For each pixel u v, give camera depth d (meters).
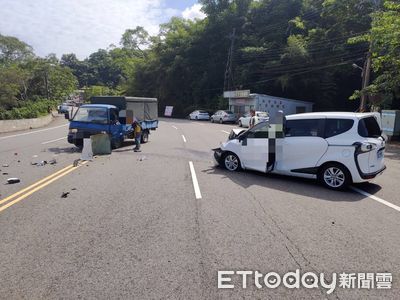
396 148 18.17
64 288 3.88
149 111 19.77
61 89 87.75
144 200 7.36
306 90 44.84
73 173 10.26
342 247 4.99
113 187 8.52
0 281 4.03
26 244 5.04
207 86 56.78
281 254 4.75
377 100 24.92
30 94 73.75
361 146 8.02
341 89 44.16
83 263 4.46
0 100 50.31
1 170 10.68
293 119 9.10
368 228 5.75
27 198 7.47
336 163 8.32
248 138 10.12
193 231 5.57
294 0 48.59
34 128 30.02
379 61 19.95
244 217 6.27
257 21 52.44
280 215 6.40
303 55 40.19
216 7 56.12
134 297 3.70
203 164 11.93
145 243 5.08
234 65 51.53
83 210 6.64
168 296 3.72
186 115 59.84
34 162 12.11
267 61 46.97
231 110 47.44
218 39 56.25
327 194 7.96
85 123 15.12
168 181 9.23
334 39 39.47
